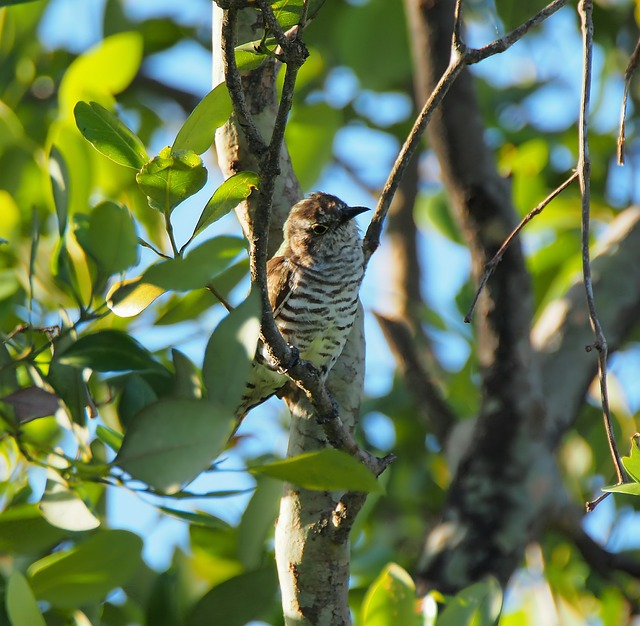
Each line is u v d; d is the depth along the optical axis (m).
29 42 14.45
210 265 7.14
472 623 8.70
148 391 8.59
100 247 8.09
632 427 13.55
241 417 11.05
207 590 9.18
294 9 6.85
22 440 7.22
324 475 6.11
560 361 12.62
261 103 9.06
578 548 12.29
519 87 16.02
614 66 15.70
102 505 9.69
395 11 14.57
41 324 9.88
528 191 14.98
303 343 10.35
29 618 7.02
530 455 11.83
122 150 7.00
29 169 11.80
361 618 10.09
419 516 13.98
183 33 16.20
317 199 11.29
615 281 12.95
